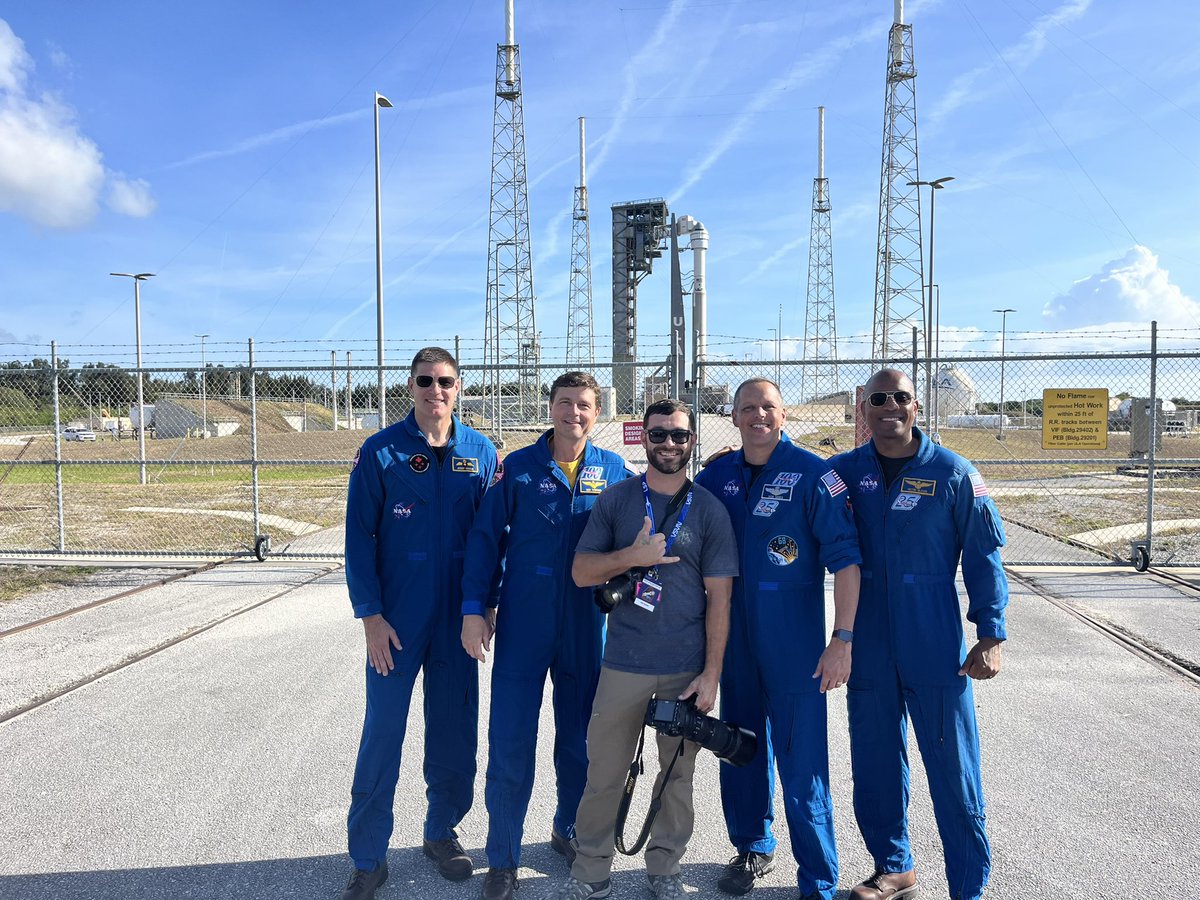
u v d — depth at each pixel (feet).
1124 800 11.61
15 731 14.34
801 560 9.39
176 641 19.79
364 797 9.56
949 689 9.16
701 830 11.18
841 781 12.56
